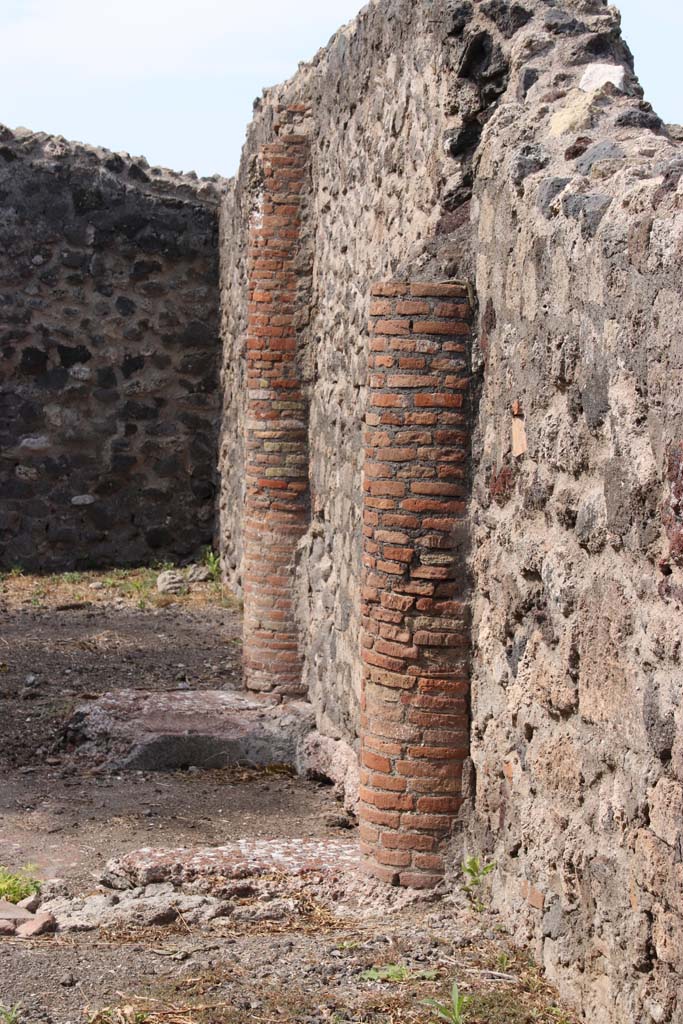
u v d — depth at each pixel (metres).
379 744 4.59
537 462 3.81
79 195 11.66
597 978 3.32
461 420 4.49
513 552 4.02
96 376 11.84
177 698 7.13
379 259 5.75
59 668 8.24
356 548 6.04
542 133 4.15
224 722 6.70
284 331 7.19
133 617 10.04
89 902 4.52
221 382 11.95
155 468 12.04
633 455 3.10
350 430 6.24
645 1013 3.02
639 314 3.06
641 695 3.04
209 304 12.04
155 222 11.85
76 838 5.37
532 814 3.84
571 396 3.54
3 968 3.73
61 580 11.44
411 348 4.49
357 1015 3.36
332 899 4.56
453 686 4.52
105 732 6.62
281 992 3.53
